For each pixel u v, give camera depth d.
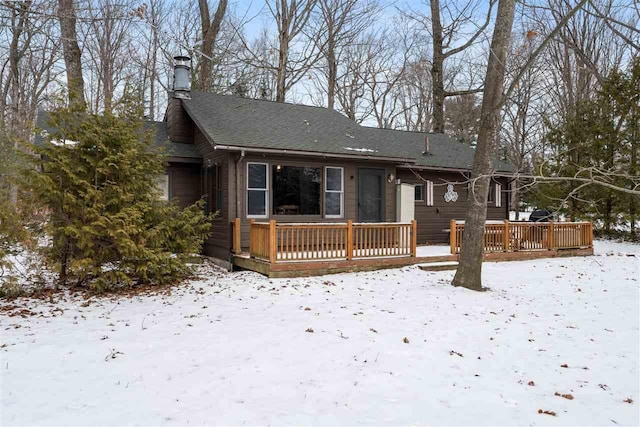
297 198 11.11
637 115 14.92
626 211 15.66
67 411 3.28
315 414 3.31
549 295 7.93
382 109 30.42
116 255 8.05
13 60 16.45
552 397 3.80
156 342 4.96
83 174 7.77
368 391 3.77
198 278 9.12
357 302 6.99
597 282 9.12
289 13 18.75
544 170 15.73
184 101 12.50
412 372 4.23
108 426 3.05
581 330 5.87
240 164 10.46
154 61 22.44
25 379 3.89
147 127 13.05
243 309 6.50
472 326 5.87
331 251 9.55
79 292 7.68
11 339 5.03
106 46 20.66
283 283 8.33
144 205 8.09
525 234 12.23
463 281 8.18
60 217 7.71
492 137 7.96
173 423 3.11
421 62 27.75
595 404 3.68
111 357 4.46
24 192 7.71
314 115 14.03
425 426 3.18
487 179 7.95
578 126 16.05
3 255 7.18
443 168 14.23
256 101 13.88
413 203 13.49
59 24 12.16
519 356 4.82
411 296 7.47
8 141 12.59
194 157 11.99
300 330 5.45
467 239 8.20
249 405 3.43
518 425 3.25
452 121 30.12
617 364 4.64
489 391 3.87
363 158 11.50
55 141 7.96
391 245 10.32
